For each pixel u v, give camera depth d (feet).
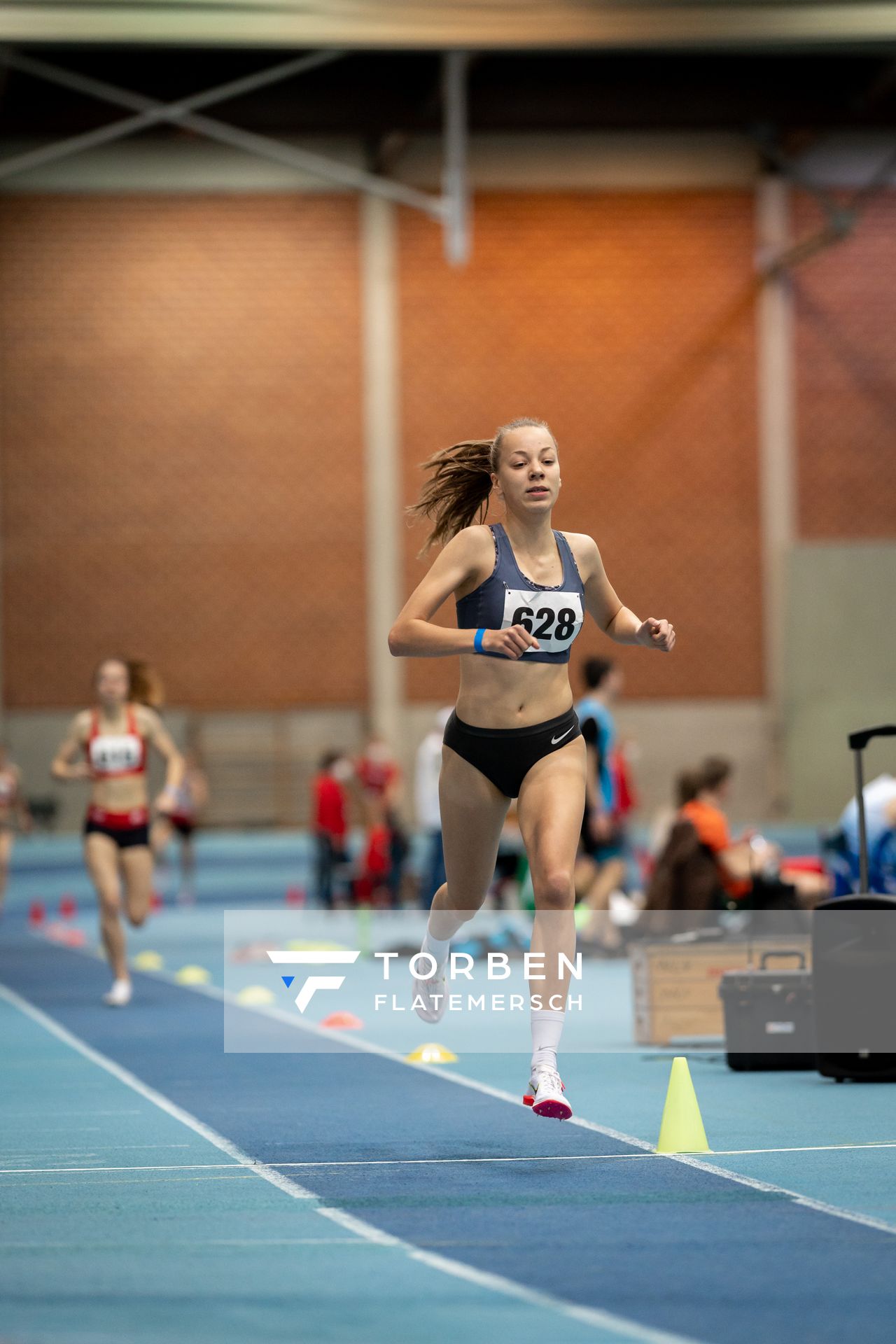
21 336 159.02
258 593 162.61
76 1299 21.58
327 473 162.40
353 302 161.68
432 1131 34.50
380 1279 22.50
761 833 151.64
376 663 163.53
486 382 162.91
